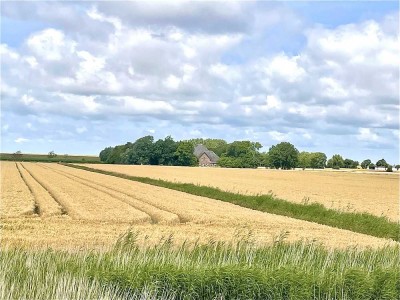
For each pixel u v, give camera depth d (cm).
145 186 6725
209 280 1343
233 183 7962
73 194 5128
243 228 3130
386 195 6612
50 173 9912
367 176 13112
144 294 1256
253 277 1360
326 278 1411
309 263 1638
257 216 3797
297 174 13175
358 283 1410
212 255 1698
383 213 4369
